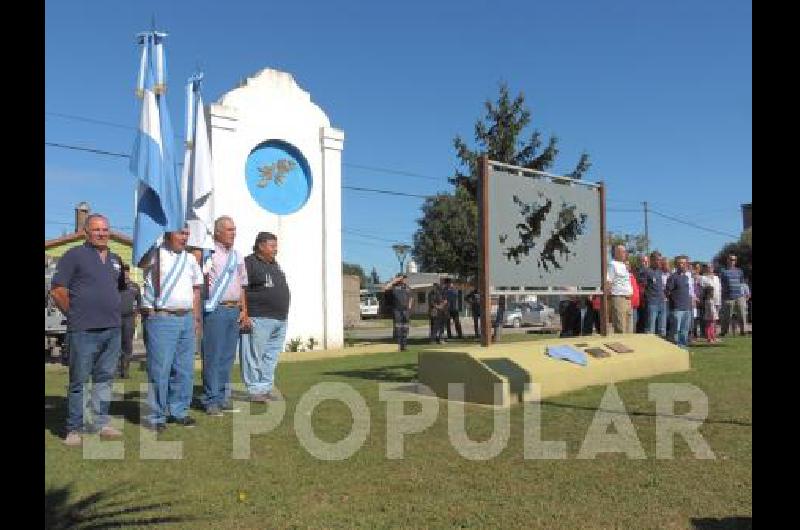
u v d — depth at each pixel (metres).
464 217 21.77
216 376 7.88
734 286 17.94
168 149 7.42
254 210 17.28
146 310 7.01
